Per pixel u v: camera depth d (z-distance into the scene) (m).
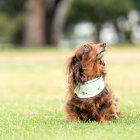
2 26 39.25
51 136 5.22
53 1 40.06
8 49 37.16
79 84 6.32
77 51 6.55
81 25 70.19
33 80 14.09
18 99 9.68
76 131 5.49
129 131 5.41
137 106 7.97
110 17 54.59
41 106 8.30
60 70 17.56
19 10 41.41
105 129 5.59
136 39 60.06
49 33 41.41
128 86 11.80
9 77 15.21
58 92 10.97
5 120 6.64
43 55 27.59
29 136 5.23
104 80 6.53
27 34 39.50
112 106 6.53
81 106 6.22
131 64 20.06
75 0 49.75
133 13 59.09
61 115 7.15
